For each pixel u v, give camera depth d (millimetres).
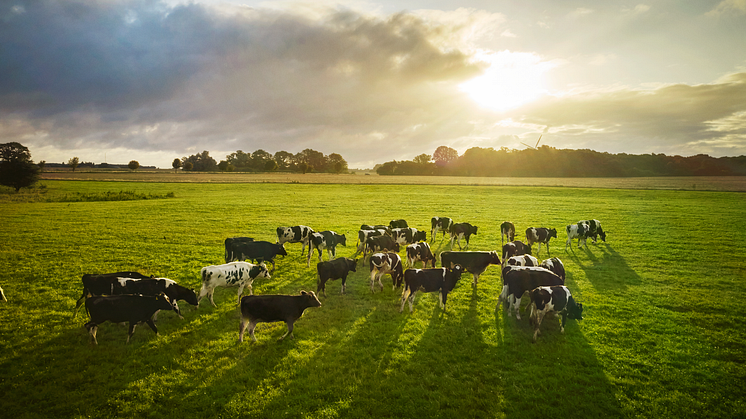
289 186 69125
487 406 6867
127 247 19562
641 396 7203
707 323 10578
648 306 11852
